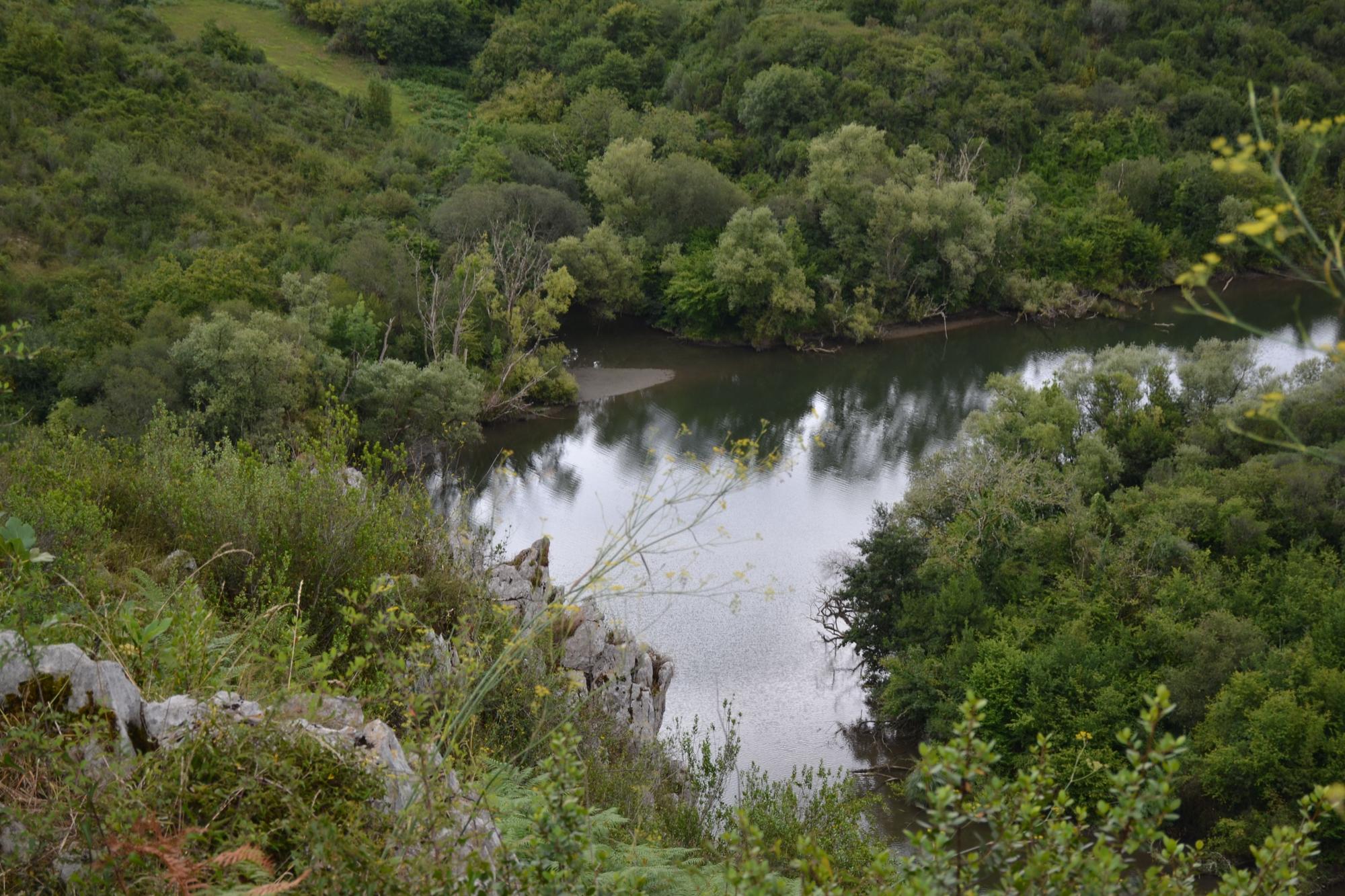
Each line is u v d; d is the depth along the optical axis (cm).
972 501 3400
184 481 1202
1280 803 2430
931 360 6075
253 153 6356
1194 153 7881
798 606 3406
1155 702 397
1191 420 4269
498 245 5606
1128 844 395
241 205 5834
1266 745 2452
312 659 752
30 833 438
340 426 1304
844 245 6694
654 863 708
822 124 7838
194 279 4538
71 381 3725
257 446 3706
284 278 4703
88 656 545
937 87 8200
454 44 9219
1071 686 2777
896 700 2917
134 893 425
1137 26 9331
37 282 4431
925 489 3547
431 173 6819
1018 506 3497
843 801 1455
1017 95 8431
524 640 626
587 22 9294
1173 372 4575
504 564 1578
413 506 1275
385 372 4306
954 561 3259
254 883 447
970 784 418
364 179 6519
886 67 8300
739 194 6819
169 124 6231
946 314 6850
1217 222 7338
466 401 4378
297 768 492
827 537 3828
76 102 6016
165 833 456
